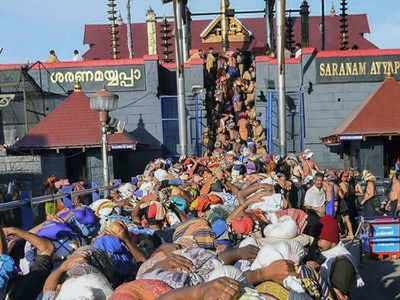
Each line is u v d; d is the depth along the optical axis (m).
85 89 30.16
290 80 29.95
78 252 5.01
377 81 29.80
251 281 4.36
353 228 16.56
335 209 14.69
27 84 29.36
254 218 6.43
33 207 9.32
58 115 26.45
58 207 9.22
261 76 30.45
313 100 29.94
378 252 13.71
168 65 31.41
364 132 25.17
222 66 31.75
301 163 20.17
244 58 32.94
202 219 6.20
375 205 17.31
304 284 4.33
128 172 29.78
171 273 3.98
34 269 5.44
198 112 30.27
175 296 3.24
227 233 6.35
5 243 5.37
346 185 16.55
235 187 9.48
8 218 8.76
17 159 24.92
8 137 29.17
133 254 5.49
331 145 28.94
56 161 25.55
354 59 29.75
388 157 25.92
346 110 29.91
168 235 7.73
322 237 6.05
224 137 29.80
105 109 15.28
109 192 11.97
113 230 5.46
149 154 29.98
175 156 30.20
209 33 44.50
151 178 13.88
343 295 5.75
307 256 5.51
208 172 15.81
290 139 29.83
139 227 7.17
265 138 29.56
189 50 35.50
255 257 4.90
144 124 30.31
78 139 25.59
